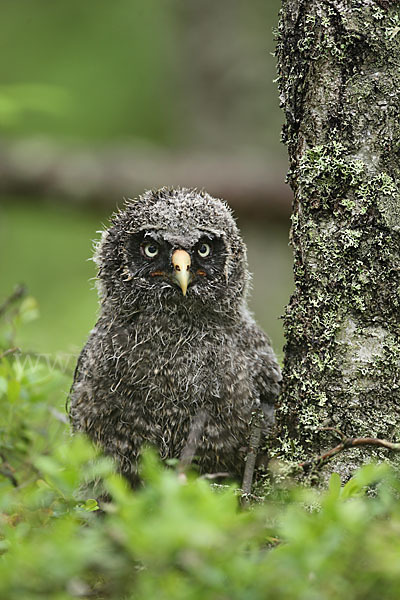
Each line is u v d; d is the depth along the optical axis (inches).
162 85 923.4
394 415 294.2
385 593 190.4
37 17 946.7
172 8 912.3
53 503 269.0
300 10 298.8
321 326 300.7
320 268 300.2
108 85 924.0
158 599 187.8
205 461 349.7
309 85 298.5
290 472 301.6
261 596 185.3
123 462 351.3
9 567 190.4
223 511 195.5
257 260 824.9
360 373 295.9
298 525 189.0
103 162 823.1
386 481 261.1
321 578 187.8
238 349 364.2
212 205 373.4
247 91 873.5
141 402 349.1
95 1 952.3
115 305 365.4
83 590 209.3
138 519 195.8
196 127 886.4
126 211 373.7
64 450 253.4
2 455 343.0
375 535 193.5
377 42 289.6
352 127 293.4
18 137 892.0
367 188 293.1
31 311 395.9
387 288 294.7
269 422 347.9
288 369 312.3
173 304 358.3
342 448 269.0
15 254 828.0
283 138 315.0
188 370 350.6
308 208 301.1
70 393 378.9
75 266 827.4
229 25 885.2
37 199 823.7
